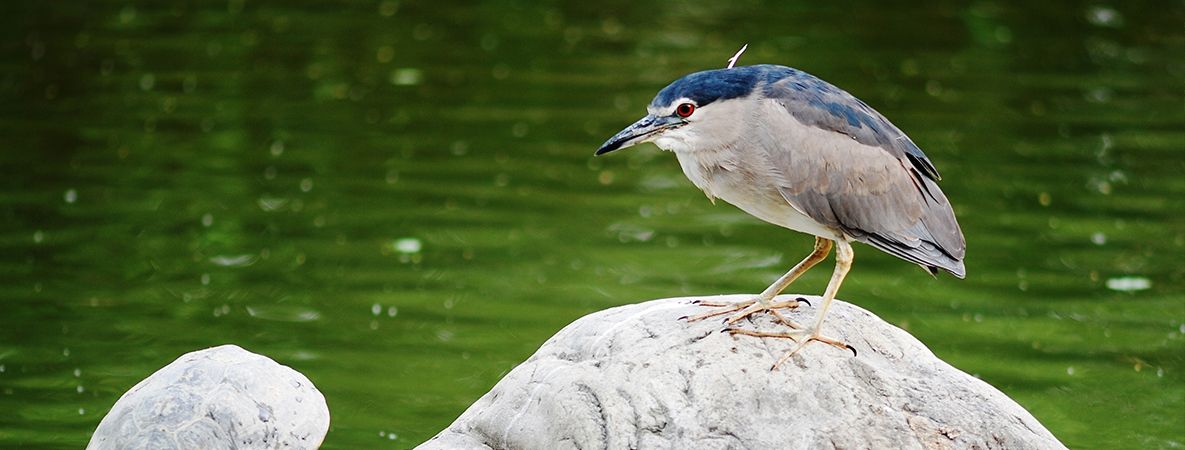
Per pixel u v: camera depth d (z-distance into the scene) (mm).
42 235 14914
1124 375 12086
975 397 8000
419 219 15750
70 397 11195
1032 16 26219
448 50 23250
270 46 23250
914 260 8227
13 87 20391
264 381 8578
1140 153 18234
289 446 8422
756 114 8062
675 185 17391
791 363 7812
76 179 16688
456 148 18250
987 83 21453
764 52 23031
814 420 7609
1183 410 11430
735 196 8281
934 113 19766
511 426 8117
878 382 7887
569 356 8336
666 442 7512
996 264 14633
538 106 20047
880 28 25109
